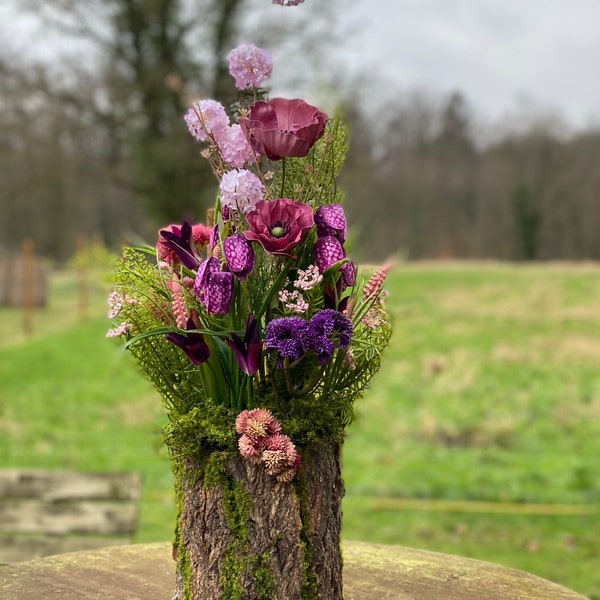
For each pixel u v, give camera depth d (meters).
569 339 14.04
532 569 5.02
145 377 1.83
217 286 1.56
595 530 5.63
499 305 18.42
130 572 2.21
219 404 1.70
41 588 2.07
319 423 1.69
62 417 8.81
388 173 39.38
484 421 8.48
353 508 6.07
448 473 6.77
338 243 1.64
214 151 1.73
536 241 40.41
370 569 2.27
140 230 26.30
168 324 1.73
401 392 9.97
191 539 1.73
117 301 1.74
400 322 15.22
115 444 7.66
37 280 21.66
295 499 1.68
